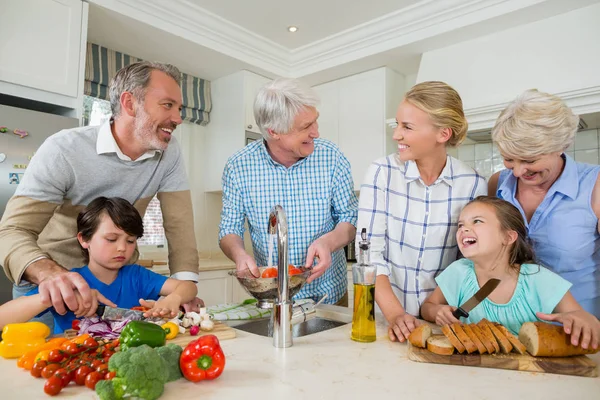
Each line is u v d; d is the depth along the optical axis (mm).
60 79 2227
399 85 3400
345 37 3076
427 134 1046
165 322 947
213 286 3000
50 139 1192
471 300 983
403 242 1196
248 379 683
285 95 1237
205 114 3592
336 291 1494
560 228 1045
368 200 1168
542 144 918
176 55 3080
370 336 900
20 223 1104
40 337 796
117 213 1165
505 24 2594
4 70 2021
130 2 2500
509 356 752
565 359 737
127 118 1210
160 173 1381
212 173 3602
